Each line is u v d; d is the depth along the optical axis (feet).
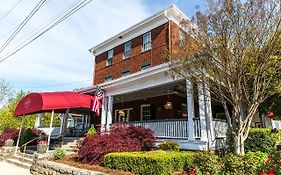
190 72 27.12
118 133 34.99
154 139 37.01
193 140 33.14
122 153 28.43
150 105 59.98
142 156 24.86
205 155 25.49
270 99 36.22
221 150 32.50
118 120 67.82
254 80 24.49
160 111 56.85
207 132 32.09
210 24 24.68
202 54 25.66
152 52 61.98
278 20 22.52
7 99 151.23
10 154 51.37
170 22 59.52
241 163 22.07
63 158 36.91
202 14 25.23
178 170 24.68
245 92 24.93
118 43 75.15
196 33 26.18
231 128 26.61
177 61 28.50
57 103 44.01
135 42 68.74
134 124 43.98
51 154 38.86
